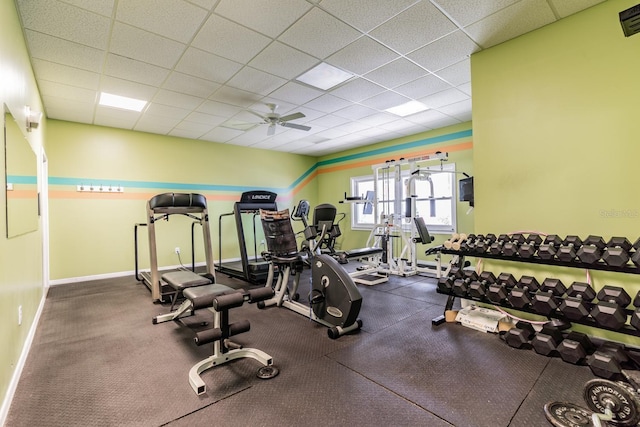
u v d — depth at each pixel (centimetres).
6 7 202
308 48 311
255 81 383
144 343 271
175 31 276
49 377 214
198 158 664
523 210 291
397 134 649
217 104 456
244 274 507
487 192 314
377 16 262
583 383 199
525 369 218
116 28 269
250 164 746
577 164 261
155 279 399
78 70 339
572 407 172
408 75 376
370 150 734
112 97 422
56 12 246
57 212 502
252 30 279
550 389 193
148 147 598
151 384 205
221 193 697
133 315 346
